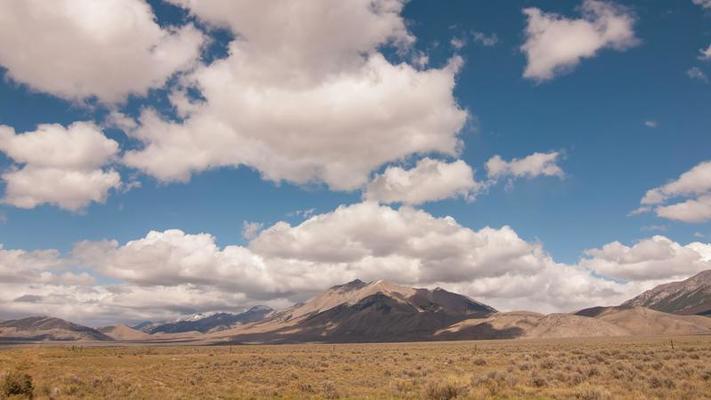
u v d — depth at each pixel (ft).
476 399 96.48
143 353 344.49
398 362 214.48
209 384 141.90
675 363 153.99
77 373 172.04
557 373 127.54
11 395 107.34
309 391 124.26
